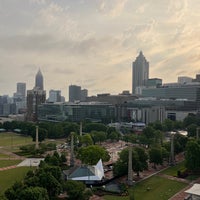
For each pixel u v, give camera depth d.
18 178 153.12
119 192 133.38
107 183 150.50
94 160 168.88
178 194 132.25
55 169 123.62
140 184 148.38
